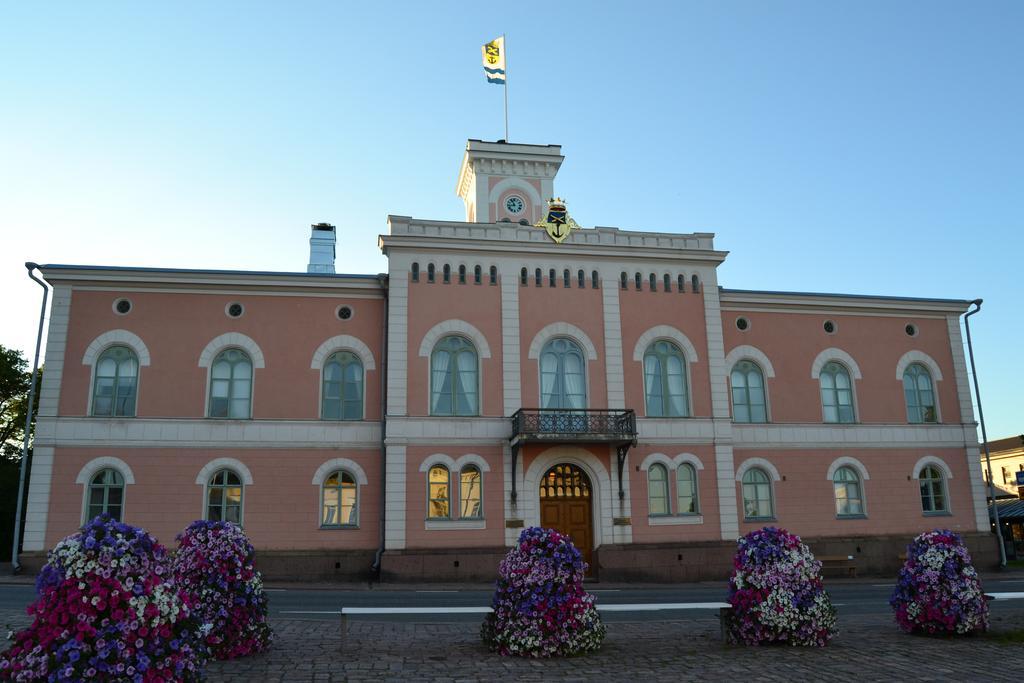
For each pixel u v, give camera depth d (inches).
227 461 1054.4
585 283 1165.1
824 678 406.3
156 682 331.6
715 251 1200.8
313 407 1090.1
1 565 1241.4
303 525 1054.4
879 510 1221.1
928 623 535.5
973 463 1274.6
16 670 322.7
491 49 1561.3
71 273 1066.1
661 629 589.6
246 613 462.0
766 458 1200.2
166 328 1080.2
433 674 414.3
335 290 1129.4
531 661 453.1
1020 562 1514.5
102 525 351.6
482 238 1145.4
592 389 1130.0
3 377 1667.1
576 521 1097.4
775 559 514.6
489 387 1103.6
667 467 1127.0
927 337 1311.5
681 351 1176.2
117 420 1039.6
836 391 1258.0
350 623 623.2
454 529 1053.8
